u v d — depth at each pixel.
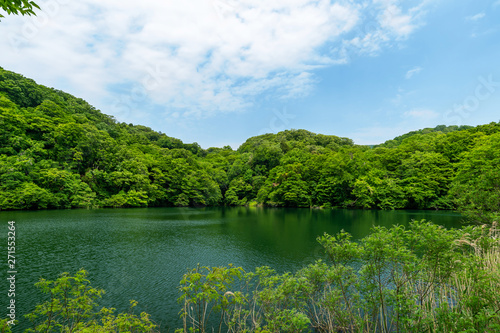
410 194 52.81
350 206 59.03
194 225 31.39
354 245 6.58
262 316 8.51
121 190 60.06
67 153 55.94
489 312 4.46
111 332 5.22
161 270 14.36
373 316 6.66
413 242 6.04
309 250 18.78
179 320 9.09
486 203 13.30
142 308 10.02
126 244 20.47
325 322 7.51
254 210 56.59
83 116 77.44
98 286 12.12
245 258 16.69
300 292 7.38
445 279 6.36
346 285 7.09
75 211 43.72
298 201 62.62
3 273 13.48
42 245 19.41
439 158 54.56
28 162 45.38
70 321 6.76
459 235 6.05
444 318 5.22
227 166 90.88
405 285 6.55
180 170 72.50
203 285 5.39
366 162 62.22
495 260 7.42
